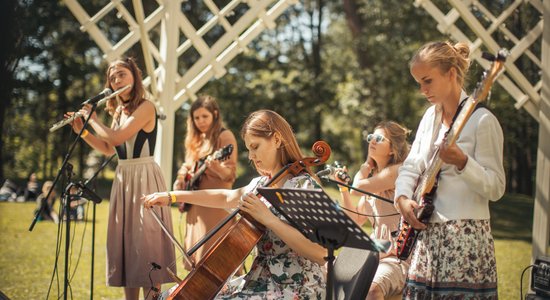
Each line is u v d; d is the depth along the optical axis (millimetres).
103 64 17719
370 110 17938
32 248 8289
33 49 14359
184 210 4984
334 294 2918
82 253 8039
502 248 9414
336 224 2520
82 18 5766
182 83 6059
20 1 5059
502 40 7570
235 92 19984
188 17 18250
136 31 5859
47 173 18500
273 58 21703
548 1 5730
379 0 16547
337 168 4031
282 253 2977
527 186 18453
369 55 18359
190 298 2969
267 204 3023
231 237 2992
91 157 19719
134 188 4297
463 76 2939
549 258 3555
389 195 3896
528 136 17266
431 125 3041
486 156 2805
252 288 2967
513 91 6078
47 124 17266
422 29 16594
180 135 20516
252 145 3125
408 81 17516
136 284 4172
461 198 2814
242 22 6086
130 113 4375
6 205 12938
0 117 5141
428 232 2885
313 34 22219
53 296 5594
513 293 6004
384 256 3742
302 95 20547
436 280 2822
